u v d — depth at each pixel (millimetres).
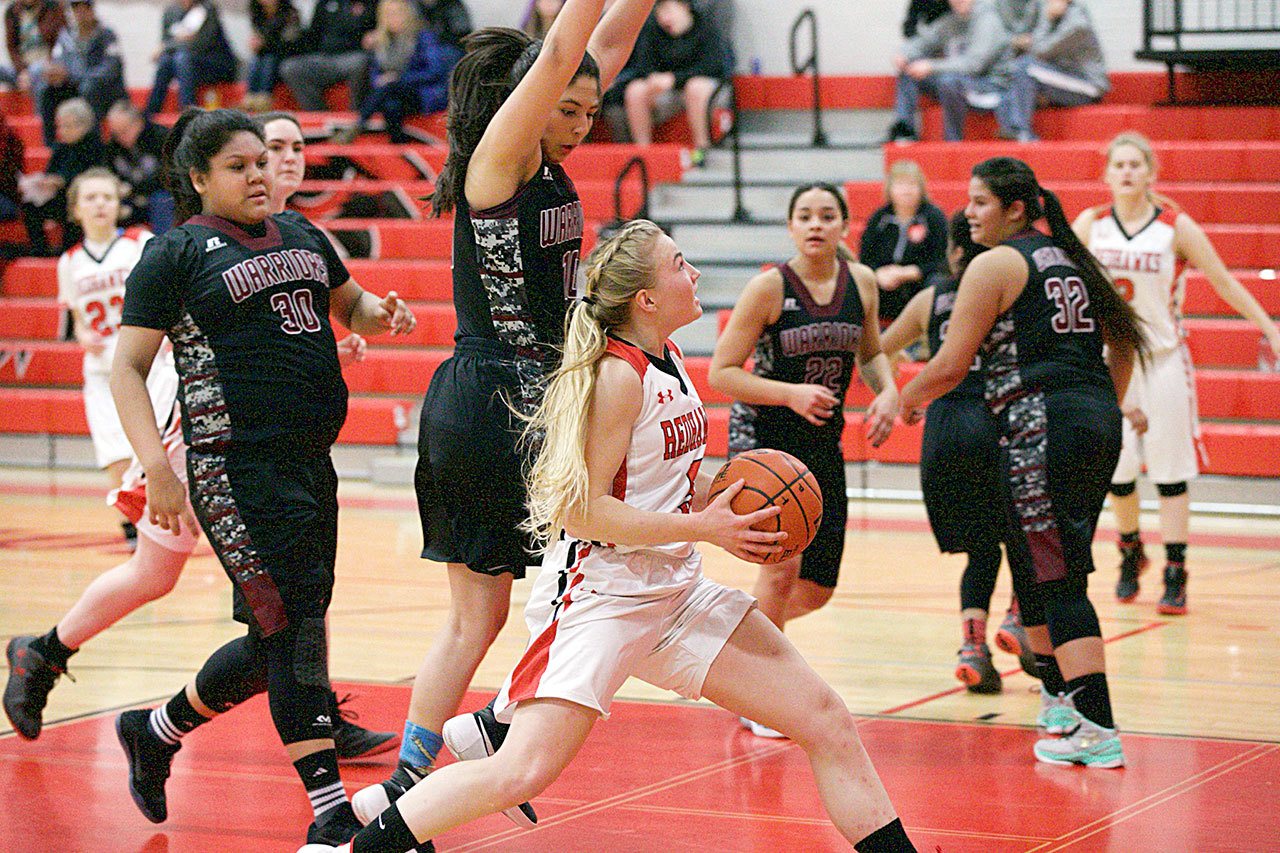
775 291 7492
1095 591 11242
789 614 7926
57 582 11680
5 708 6957
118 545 13477
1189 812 5984
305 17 24000
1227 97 18875
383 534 14047
